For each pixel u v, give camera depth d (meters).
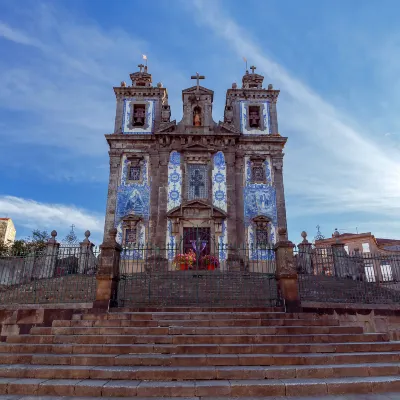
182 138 25.05
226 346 7.70
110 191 24.00
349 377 6.66
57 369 6.66
